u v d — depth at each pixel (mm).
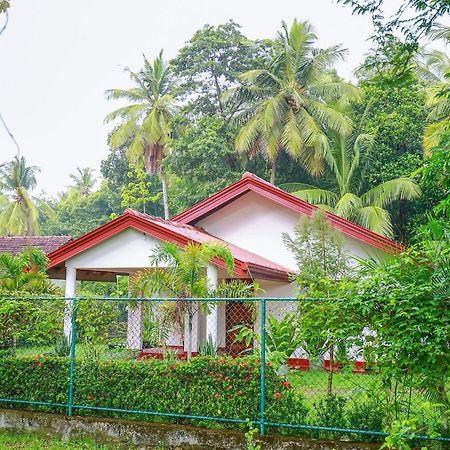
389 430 6773
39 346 10750
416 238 8297
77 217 43781
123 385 8352
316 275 11438
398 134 26078
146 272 11391
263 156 28141
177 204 32906
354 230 14609
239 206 17000
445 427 6613
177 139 33531
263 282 15875
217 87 31672
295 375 8102
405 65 9406
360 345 7016
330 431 7199
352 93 28094
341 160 27422
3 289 11914
